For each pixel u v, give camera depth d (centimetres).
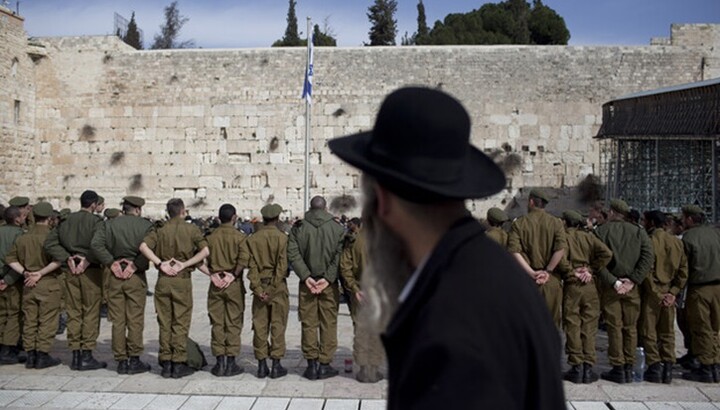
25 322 1003
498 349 172
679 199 2453
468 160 202
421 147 186
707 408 805
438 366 167
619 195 2700
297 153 2975
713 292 922
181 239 949
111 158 3020
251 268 934
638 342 1012
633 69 2934
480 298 178
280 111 2989
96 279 997
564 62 2953
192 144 3012
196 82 3023
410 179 186
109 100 3039
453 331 171
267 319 961
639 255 916
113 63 3047
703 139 2216
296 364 1044
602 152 2916
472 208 2939
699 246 925
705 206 2289
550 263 914
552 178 2922
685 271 924
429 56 2970
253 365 1041
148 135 3020
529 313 183
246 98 3005
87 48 3059
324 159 2966
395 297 213
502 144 2938
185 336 952
